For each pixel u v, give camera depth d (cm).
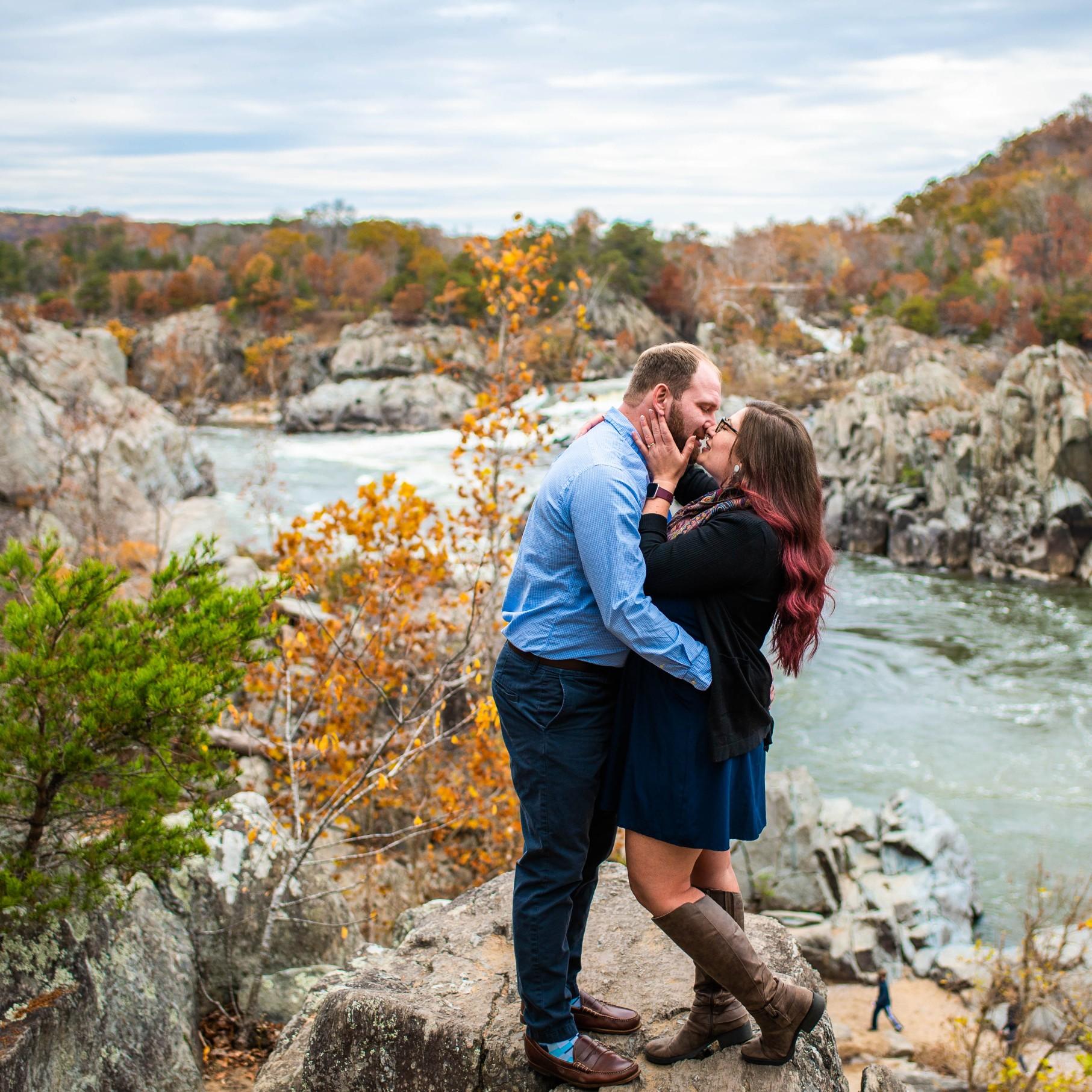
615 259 11381
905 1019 1429
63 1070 425
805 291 13375
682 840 284
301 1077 347
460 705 1058
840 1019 1438
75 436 2461
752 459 285
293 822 866
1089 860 1795
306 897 608
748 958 292
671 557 275
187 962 540
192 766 472
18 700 438
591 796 298
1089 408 3988
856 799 2014
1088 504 3909
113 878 508
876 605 3453
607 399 5081
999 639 3012
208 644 470
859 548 4544
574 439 302
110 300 13438
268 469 3484
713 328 10550
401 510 886
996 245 11406
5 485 2309
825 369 8744
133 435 3366
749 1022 315
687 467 324
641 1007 341
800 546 283
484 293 1156
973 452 4253
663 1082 305
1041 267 10275
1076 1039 1225
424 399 8438
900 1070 1266
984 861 1806
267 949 588
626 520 273
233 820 632
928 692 2564
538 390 1134
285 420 8406
